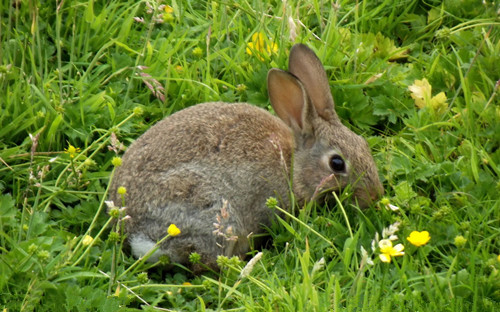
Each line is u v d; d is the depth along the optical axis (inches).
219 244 395.9
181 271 397.1
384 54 507.8
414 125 451.5
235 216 404.8
